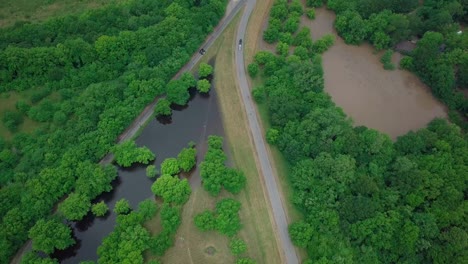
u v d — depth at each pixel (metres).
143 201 187.12
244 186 196.12
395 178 190.75
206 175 191.38
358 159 197.75
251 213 189.62
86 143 195.00
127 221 177.12
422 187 185.88
